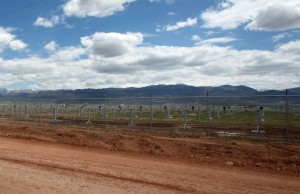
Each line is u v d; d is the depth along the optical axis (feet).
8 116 173.68
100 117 168.86
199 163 48.34
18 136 78.89
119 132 87.45
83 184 34.47
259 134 84.28
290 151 56.54
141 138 70.44
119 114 196.03
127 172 40.47
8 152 55.06
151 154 56.44
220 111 215.92
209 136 79.41
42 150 58.59
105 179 36.76
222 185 34.99
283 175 41.22
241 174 40.96
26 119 142.82
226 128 105.29
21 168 42.42
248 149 58.34
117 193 31.30
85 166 44.01
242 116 177.17
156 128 99.40
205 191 32.53
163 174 39.73
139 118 158.81
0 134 82.89
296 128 104.47
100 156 53.01
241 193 32.17
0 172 39.81
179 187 33.83
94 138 73.20
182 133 84.89
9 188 32.73
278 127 109.91
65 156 52.29
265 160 49.34
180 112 219.00
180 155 54.90
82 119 152.15
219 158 51.98
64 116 178.60
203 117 171.63
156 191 32.19
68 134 78.54
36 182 35.14
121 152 58.65
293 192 33.04
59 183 34.81
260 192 32.71
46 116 176.14
